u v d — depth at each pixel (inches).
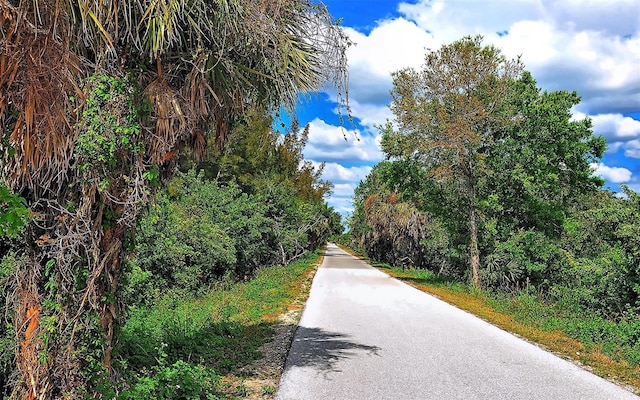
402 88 944.3
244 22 184.1
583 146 953.5
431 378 272.8
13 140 148.3
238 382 256.7
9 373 186.9
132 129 169.3
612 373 292.5
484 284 928.3
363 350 339.9
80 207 170.4
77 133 161.2
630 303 548.7
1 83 138.7
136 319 376.2
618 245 553.3
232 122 231.5
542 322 470.9
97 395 173.0
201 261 673.0
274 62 197.8
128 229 187.8
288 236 1257.4
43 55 143.9
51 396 167.2
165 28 170.2
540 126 951.0
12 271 176.6
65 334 169.0
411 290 759.7
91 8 154.9
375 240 1582.2
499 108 943.0
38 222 171.8
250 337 370.9
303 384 256.4
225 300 583.2
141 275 438.6
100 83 164.1
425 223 1262.3
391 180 1043.3
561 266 876.0
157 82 185.0
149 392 195.5
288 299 610.9
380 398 236.5
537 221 971.9
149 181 188.5
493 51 918.4
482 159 916.0
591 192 1013.2
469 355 331.9
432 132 922.7
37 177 164.9
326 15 211.6
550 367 303.7
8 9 135.3
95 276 171.9
